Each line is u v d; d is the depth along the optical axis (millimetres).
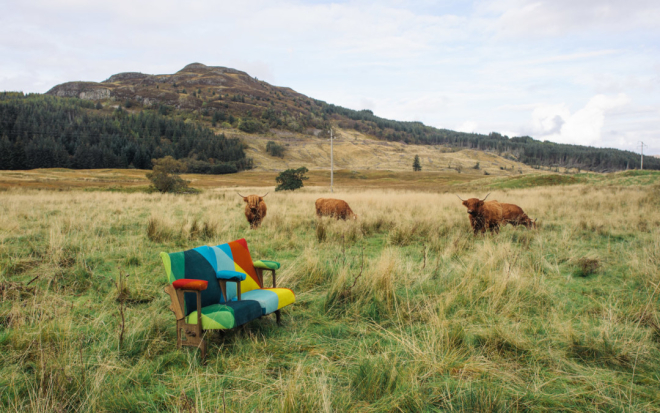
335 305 4188
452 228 9555
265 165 145125
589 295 4652
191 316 3076
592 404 2434
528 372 2838
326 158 175625
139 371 2779
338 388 2551
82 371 2561
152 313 3898
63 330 3287
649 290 4578
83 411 2258
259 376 2703
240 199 20719
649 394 2543
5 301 4047
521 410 2373
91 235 8023
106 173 83875
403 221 10836
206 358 3039
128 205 15383
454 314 3893
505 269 5070
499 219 9141
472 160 198500
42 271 5266
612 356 3021
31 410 2203
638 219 10383
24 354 2920
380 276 4641
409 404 2357
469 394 2457
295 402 2205
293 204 17922
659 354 3070
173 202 18172
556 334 3428
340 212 11648
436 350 3020
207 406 2330
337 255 6426
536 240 7984
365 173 115125
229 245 3885
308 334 3529
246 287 3857
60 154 97250
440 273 5289
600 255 6633
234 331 3537
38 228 8828
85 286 4777
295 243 7727
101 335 3355
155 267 5867
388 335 3467
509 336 3252
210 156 133625
